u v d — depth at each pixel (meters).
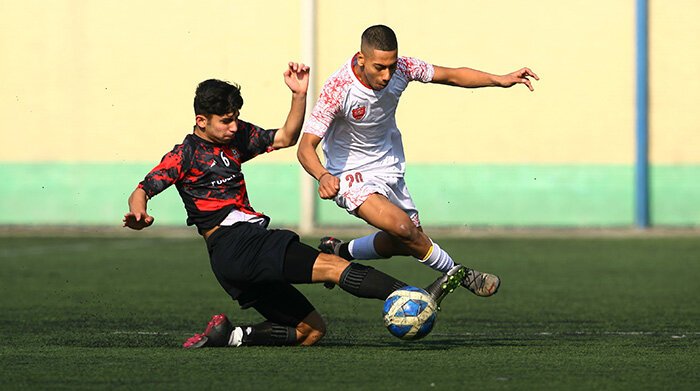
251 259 22.31
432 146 70.50
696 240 61.44
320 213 71.06
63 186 72.12
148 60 71.06
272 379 18.94
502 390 17.95
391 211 23.58
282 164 71.12
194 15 70.56
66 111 71.69
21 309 33.12
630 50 69.31
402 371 19.83
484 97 70.12
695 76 69.25
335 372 19.69
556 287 39.91
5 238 63.34
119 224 72.06
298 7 70.00
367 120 24.70
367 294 22.30
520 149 70.25
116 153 71.62
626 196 70.12
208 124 22.59
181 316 31.52
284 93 70.19
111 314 31.92
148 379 18.95
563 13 69.44
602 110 69.69
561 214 70.31
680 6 69.00
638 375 19.52
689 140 69.56
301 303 23.67
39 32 71.31
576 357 21.98
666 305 34.50
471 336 26.88
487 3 69.56
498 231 68.12
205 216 22.80
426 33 69.81
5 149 72.12
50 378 19.08
